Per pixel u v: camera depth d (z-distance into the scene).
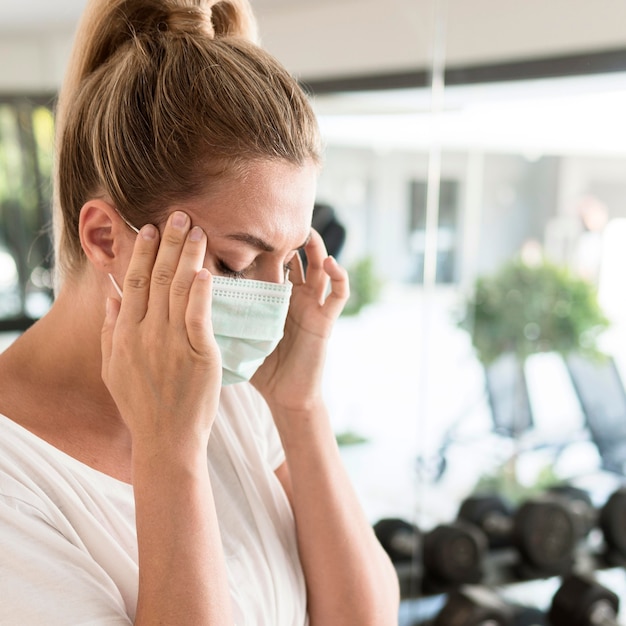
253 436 0.90
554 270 2.37
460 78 1.88
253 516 0.85
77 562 0.63
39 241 2.64
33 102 2.50
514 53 1.74
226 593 0.66
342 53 1.86
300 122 0.70
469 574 2.32
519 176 2.30
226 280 0.71
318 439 0.89
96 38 0.76
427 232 2.29
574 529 2.34
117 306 0.71
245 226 0.68
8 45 2.40
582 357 2.36
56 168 0.79
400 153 2.14
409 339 2.40
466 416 2.55
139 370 0.67
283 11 1.79
